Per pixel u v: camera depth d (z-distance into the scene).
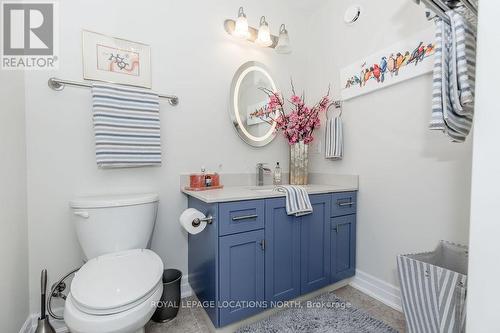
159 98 1.58
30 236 1.27
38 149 1.28
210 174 1.68
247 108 1.92
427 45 1.33
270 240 1.39
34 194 1.28
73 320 0.88
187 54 1.68
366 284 1.71
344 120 1.86
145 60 1.54
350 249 1.76
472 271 0.62
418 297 1.08
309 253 1.55
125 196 1.40
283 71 2.11
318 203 1.59
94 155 1.41
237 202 1.28
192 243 1.61
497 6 0.57
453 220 1.26
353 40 1.78
